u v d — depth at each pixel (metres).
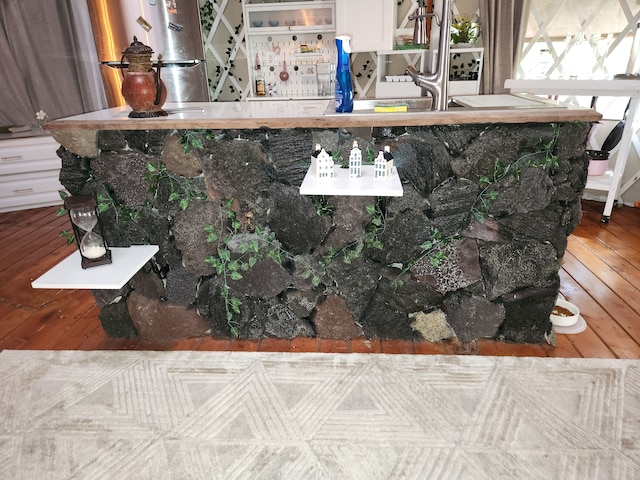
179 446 1.39
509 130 1.55
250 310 1.87
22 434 1.44
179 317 1.90
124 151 1.69
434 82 1.83
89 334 1.99
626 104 3.26
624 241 2.79
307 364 1.74
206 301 1.87
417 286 1.80
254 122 1.53
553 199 1.63
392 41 3.30
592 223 3.08
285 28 3.56
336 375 1.67
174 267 1.84
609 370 1.66
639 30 3.08
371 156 1.63
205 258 1.81
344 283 1.80
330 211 1.69
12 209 3.58
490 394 1.56
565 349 1.80
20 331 2.02
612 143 3.21
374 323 1.86
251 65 3.76
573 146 1.56
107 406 1.55
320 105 2.04
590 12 3.27
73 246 2.93
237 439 1.41
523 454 1.33
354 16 3.28
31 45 3.42
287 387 1.62
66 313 2.17
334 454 1.35
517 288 1.75
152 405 1.55
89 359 1.80
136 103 1.64
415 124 1.50
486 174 1.62
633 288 2.24
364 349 1.83
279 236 1.75
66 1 3.41
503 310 1.79
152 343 1.91
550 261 1.71
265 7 3.56
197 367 1.74
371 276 1.79
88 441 1.41
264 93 3.87
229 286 1.84
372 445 1.38
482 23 3.36
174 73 3.23
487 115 1.49
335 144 1.62
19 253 2.84
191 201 1.73
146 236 1.80
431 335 1.87
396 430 1.43
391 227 1.71
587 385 1.59
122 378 1.69
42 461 1.35
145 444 1.40
